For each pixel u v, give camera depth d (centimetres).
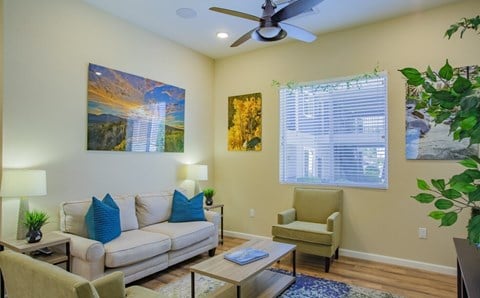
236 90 504
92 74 347
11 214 286
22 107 291
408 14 365
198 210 403
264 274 318
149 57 415
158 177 426
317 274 339
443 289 304
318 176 433
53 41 314
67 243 278
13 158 285
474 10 331
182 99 465
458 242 213
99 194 354
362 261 382
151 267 311
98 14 355
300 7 240
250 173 489
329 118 425
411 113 363
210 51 493
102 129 357
